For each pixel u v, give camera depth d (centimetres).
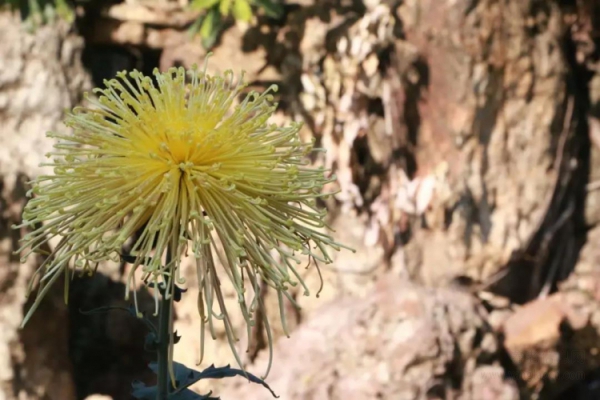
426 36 263
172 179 89
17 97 252
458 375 248
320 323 257
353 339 248
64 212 86
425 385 240
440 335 246
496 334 262
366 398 239
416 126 271
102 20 278
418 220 269
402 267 266
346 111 266
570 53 285
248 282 259
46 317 250
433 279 268
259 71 273
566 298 273
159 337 89
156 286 82
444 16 259
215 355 263
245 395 251
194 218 86
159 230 89
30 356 245
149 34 280
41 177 88
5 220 240
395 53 267
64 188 87
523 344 261
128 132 91
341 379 243
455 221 266
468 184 265
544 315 264
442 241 267
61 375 255
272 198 91
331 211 269
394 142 268
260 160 92
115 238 84
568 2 277
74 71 267
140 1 278
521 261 275
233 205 89
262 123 93
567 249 281
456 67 261
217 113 94
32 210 87
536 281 276
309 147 96
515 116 267
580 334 270
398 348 243
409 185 268
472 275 268
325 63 269
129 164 90
